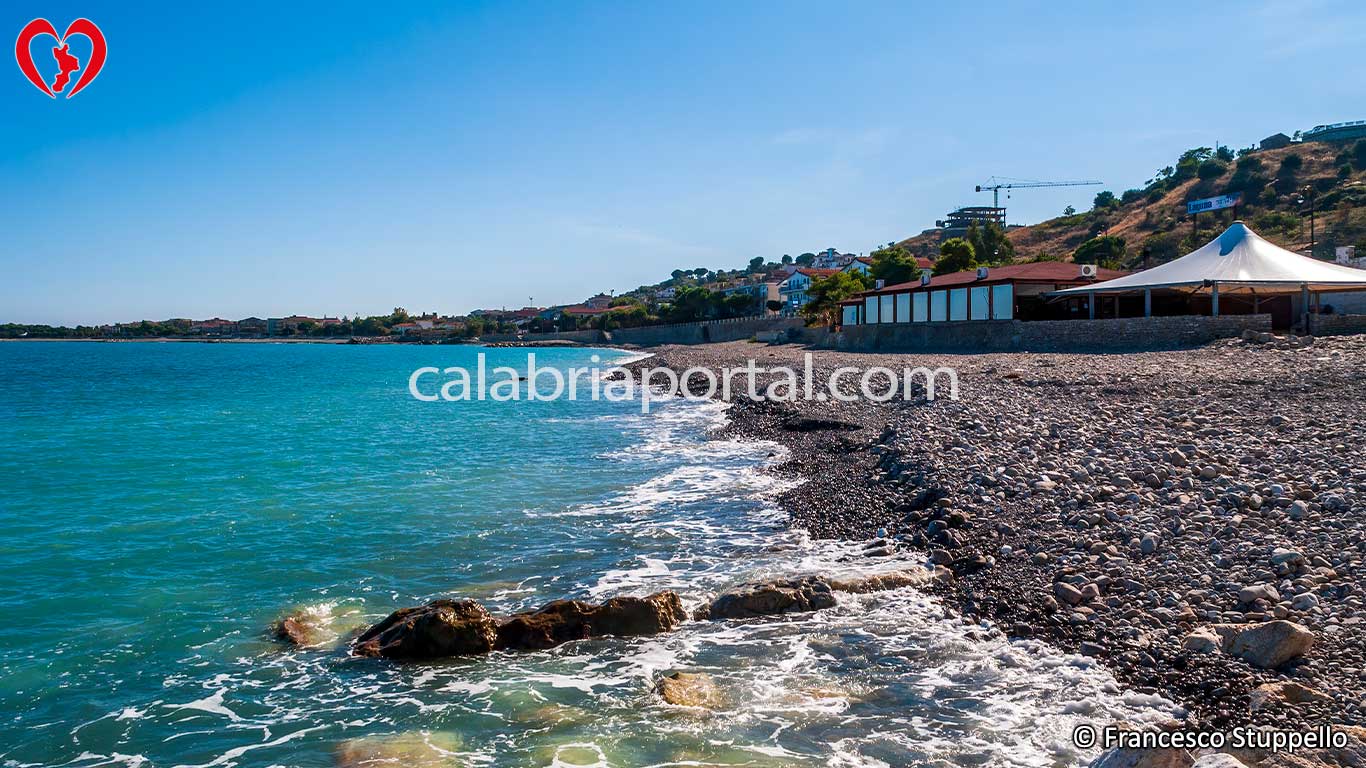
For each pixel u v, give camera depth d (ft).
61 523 58.95
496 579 45.09
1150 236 405.59
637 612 36.29
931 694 28.66
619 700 30.14
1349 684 24.66
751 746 26.43
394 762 26.91
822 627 35.17
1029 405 80.79
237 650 36.55
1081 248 355.56
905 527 47.50
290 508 62.85
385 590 43.96
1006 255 375.45
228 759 27.68
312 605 41.78
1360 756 21.47
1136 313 171.32
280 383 230.48
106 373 287.89
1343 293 158.81
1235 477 45.52
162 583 45.57
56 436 110.32
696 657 33.32
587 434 103.96
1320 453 48.21
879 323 213.25
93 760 28.04
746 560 46.01
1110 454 55.21
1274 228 341.41
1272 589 31.04
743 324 400.47
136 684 33.40
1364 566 31.89
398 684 32.50
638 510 59.36
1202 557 35.53
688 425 109.70
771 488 64.28
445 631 34.94
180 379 251.39
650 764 25.84
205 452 93.76
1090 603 33.32
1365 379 75.41
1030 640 31.53
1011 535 42.39
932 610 35.88
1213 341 124.88
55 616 40.83
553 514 59.16
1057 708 26.66
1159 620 30.83
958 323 176.76
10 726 30.30
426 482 72.64
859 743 26.12
